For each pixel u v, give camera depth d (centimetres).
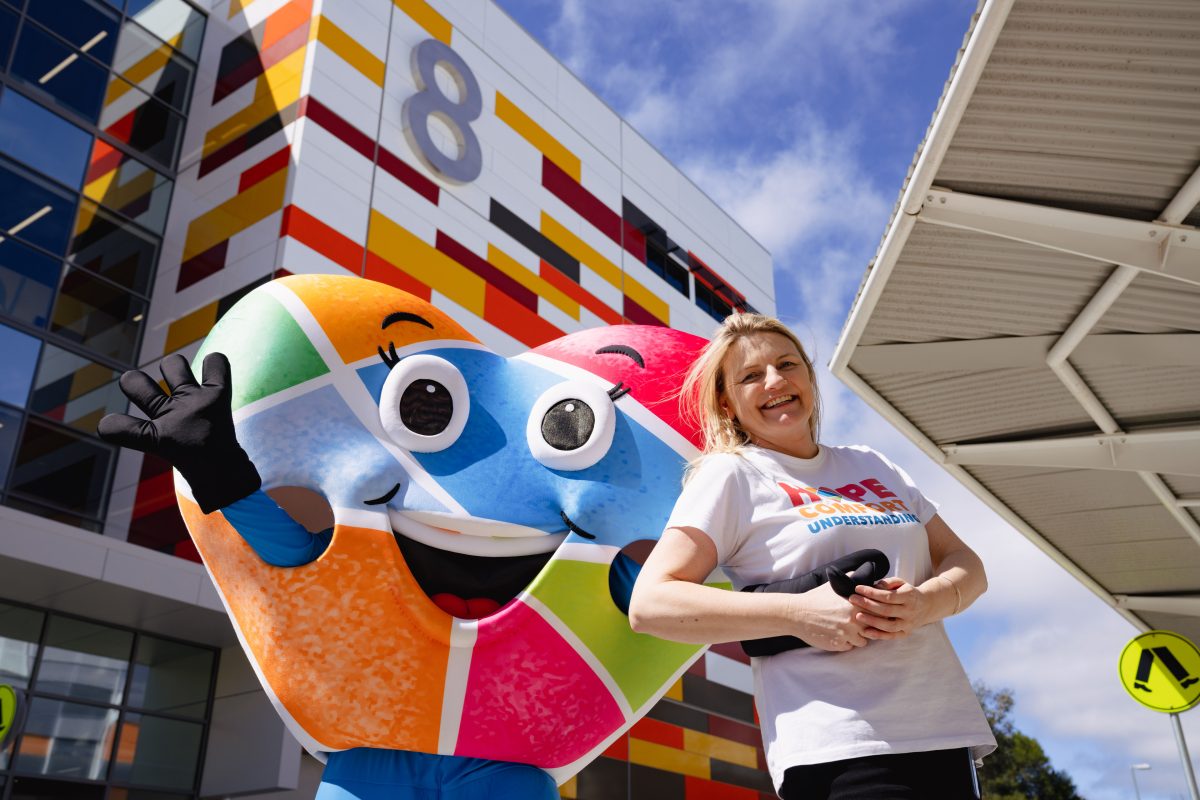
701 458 214
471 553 302
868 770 167
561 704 291
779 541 192
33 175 1534
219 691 1351
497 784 289
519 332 1923
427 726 282
